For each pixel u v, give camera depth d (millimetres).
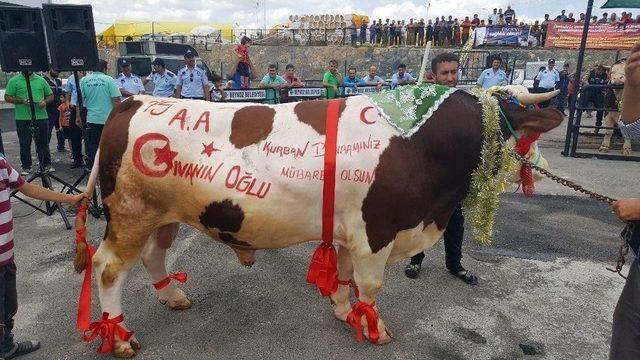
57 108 9828
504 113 2998
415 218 2869
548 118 2949
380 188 2711
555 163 9086
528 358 3154
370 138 2734
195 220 2941
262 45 29766
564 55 21562
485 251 4910
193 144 2816
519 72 18891
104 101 7199
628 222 2189
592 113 16922
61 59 6094
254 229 2830
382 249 2859
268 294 3934
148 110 2947
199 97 9602
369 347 3225
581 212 6207
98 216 5828
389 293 3984
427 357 3135
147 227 2994
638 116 1978
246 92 10273
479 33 22906
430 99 2855
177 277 3635
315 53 27859
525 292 4047
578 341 3352
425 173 2803
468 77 16312
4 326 2824
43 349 3184
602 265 4609
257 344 3242
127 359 3059
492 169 2971
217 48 30391
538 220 5895
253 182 2734
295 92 10812
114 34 31734
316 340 3295
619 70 9781
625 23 20719
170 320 3525
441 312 3699
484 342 3320
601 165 8930
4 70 5906
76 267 3002
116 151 2881
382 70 25797
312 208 2787
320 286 2996
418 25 26422
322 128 2783
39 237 5207
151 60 13055
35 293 3949
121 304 3408
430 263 4594
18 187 2766
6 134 12695
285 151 2744
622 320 2180
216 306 3736
